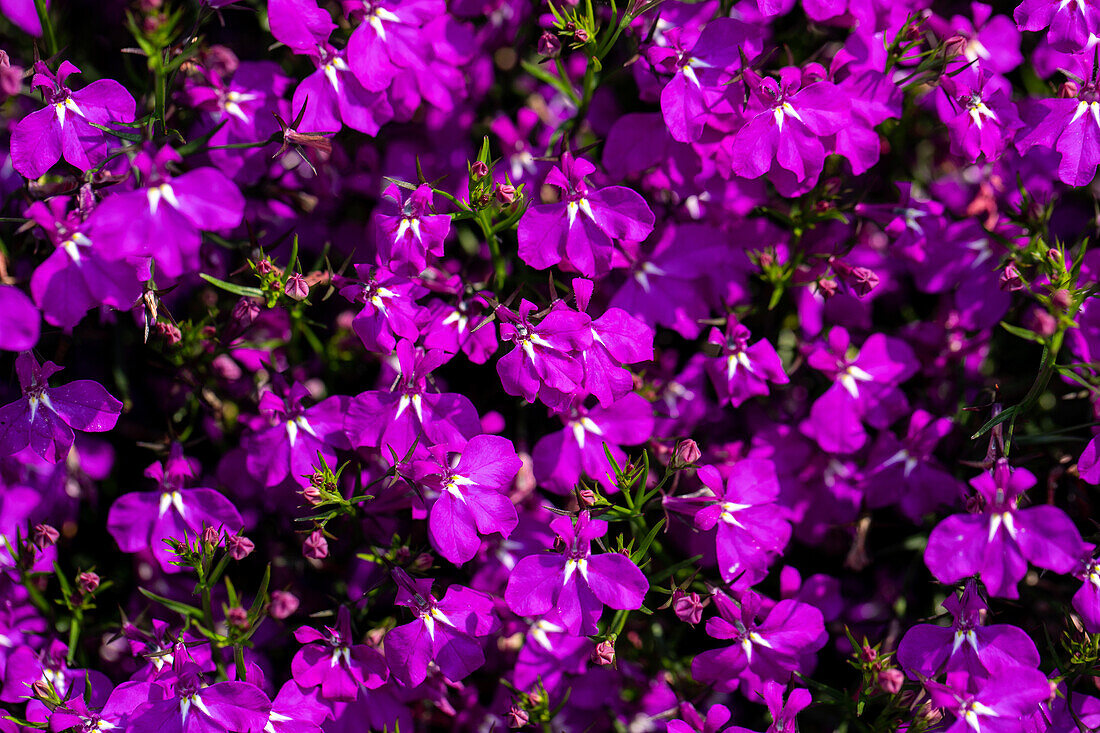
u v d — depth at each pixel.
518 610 0.41
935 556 0.42
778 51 0.43
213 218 0.40
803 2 0.42
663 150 0.42
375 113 0.42
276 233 0.43
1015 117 0.42
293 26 0.41
